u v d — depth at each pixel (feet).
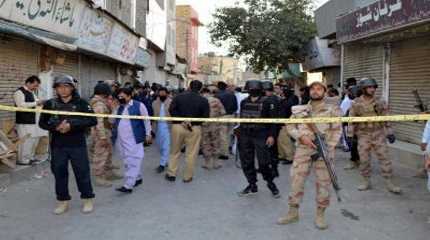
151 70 92.99
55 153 20.17
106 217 19.97
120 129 24.27
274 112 22.82
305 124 18.49
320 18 57.57
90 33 42.88
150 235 17.65
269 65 78.38
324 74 65.92
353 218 19.85
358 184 26.61
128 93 24.12
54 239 17.20
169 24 104.42
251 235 17.66
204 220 19.56
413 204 22.13
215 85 40.73
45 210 20.98
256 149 23.16
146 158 36.91
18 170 26.76
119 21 50.26
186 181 27.55
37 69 35.27
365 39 41.78
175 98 27.37
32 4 30.40
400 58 38.60
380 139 24.47
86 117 20.12
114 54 53.52
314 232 18.01
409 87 37.17
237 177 29.07
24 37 28.68
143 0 76.79
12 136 28.91
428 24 31.35
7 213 20.45
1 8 27.02
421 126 35.24
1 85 29.78
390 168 24.54
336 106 18.54
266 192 24.70
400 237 17.43
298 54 74.23
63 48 33.71
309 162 18.69
